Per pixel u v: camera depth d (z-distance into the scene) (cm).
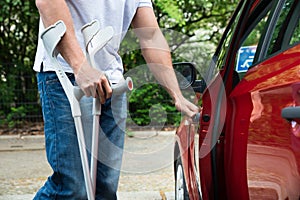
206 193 263
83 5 227
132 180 545
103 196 239
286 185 187
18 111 934
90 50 204
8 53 965
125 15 243
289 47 216
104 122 229
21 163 672
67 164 223
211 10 913
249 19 269
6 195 499
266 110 204
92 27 205
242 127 225
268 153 200
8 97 933
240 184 228
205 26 919
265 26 250
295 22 224
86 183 204
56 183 229
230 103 241
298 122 179
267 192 203
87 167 204
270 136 199
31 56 963
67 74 222
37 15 918
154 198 475
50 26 202
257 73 226
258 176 210
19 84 941
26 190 525
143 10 251
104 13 231
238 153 228
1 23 956
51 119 226
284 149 187
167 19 876
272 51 235
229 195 243
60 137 224
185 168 299
